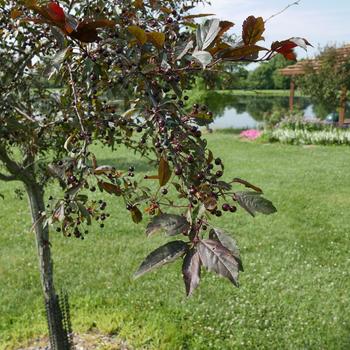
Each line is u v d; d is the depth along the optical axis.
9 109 2.46
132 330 4.00
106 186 1.47
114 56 1.53
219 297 4.72
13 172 2.78
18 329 4.09
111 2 1.99
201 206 1.10
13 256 5.98
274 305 4.55
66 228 1.70
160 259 0.98
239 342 3.93
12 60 2.67
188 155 1.27
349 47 21.44
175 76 1.43
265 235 6.58
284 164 12.81
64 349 3.42
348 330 4.11
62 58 1.38
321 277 5.18
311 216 7.53
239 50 1.29
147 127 1.40
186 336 4.03
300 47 1.26
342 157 14.09
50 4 1.24
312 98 22.48
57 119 2.05
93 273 5.36
